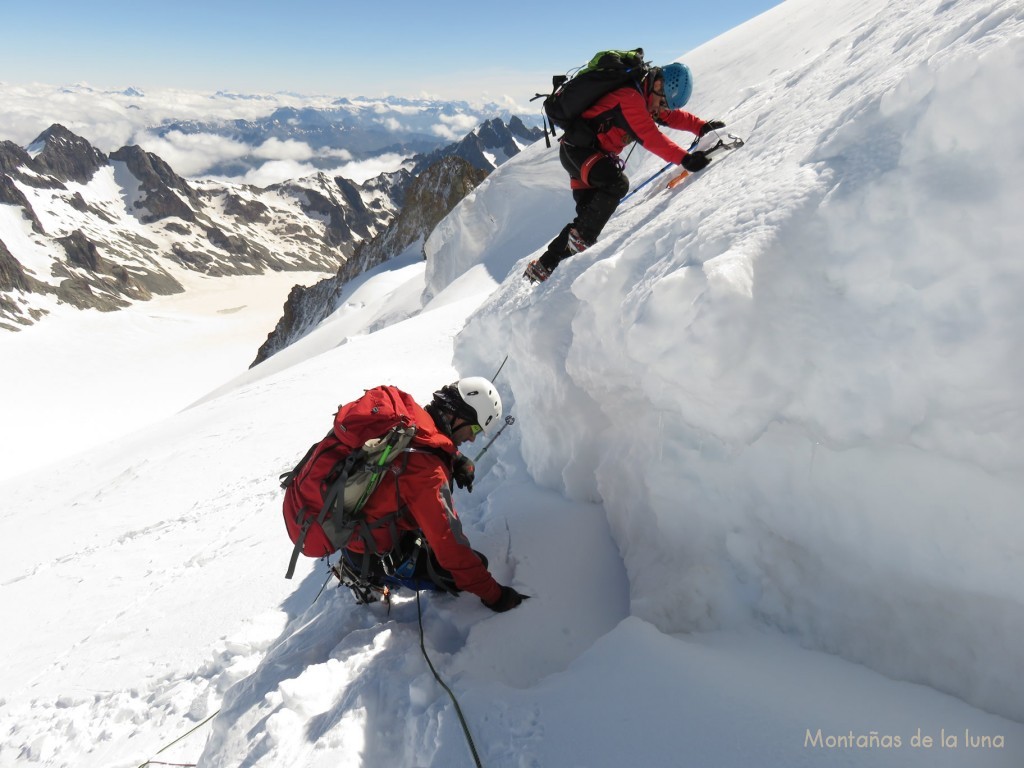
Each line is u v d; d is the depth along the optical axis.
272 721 2.29
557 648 2.52
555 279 3.49
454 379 11.07
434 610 2.77
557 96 4.04
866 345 1.74
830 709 1.67
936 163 1.69
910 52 2.58
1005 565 1.62
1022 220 1.51
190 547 6.26
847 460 1.90
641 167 7.75
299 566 4.49
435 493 2.47
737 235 2.12
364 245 94.06
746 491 2.22
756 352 1.91
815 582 2.05
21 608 6.05
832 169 2.04
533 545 2.98
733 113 5.18
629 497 2.77
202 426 13.02
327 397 12.21
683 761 1.63
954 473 1.69
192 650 4.00
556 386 3.16
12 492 12.59
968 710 1.61
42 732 3.81
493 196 27.25
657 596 2.39
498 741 1.88
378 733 2.17
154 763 3.02
